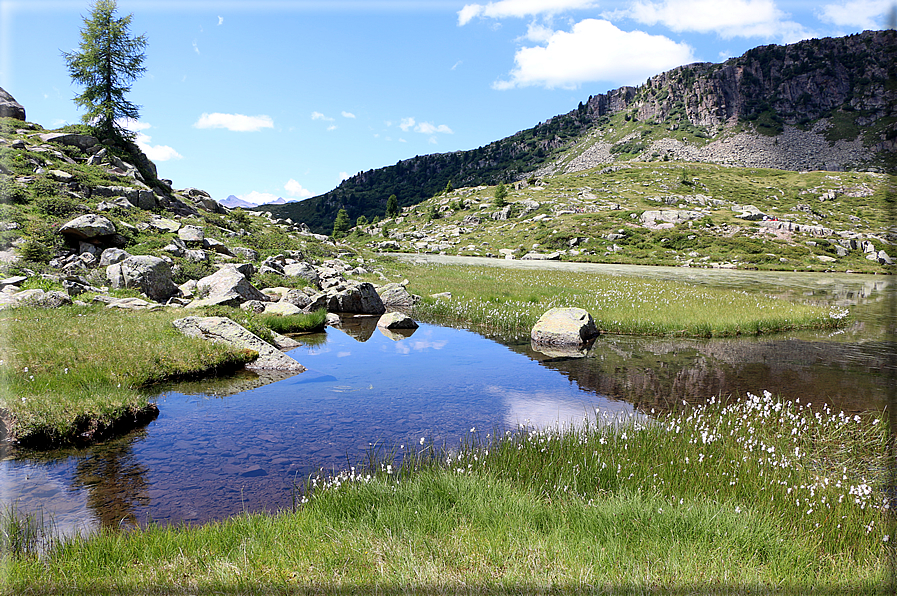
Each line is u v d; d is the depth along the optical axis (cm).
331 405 1156
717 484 704
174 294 2528
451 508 616
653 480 703
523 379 1411
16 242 2598
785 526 587
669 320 2239
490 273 4962
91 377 1164
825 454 875
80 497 717
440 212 17075
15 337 1383
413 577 459
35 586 454
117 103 5591
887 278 6625
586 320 2025
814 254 9244
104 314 1831
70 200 3422
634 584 446
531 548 514
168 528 581
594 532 557
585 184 18312
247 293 2530
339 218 18225
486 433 975
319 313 2359
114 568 494
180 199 5219
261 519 605
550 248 10819
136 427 1003
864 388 1331
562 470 741
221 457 859
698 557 498
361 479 678
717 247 9825
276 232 5734
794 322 2317
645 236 10769
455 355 1731
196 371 1387
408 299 3022
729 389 1320
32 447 890
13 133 4547
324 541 541
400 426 1020
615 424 1010
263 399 1198
